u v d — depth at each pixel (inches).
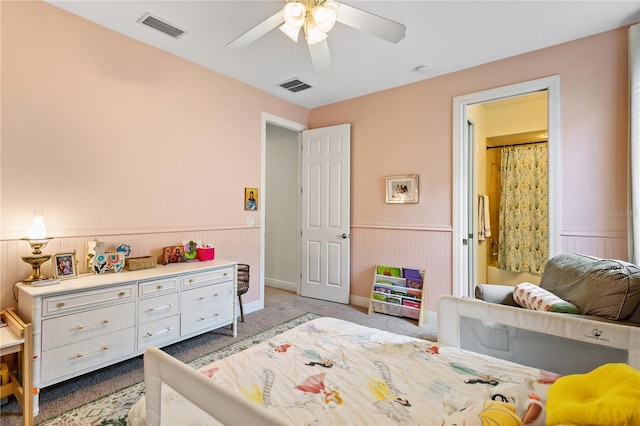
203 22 95.8
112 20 94.8
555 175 108.0
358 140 159.5
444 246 133.2
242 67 126.4
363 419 40.5
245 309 143.7
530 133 169.6
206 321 107.6
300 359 56.5
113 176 100.4
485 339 63.3
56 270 84.5
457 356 58.5
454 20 94.3
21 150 83.1
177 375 39.7
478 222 170.2
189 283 102.7
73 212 92.0
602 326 52.9
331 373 51.7
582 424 33.3
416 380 49.8
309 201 172.7
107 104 99.0
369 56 116.7
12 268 81.4
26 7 83.6
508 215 181.5
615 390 34.8
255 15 92.2
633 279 64.0
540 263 173.6
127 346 87.7
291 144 191.5
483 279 175.9
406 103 143.5
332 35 102.4
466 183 132.3
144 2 86.3
